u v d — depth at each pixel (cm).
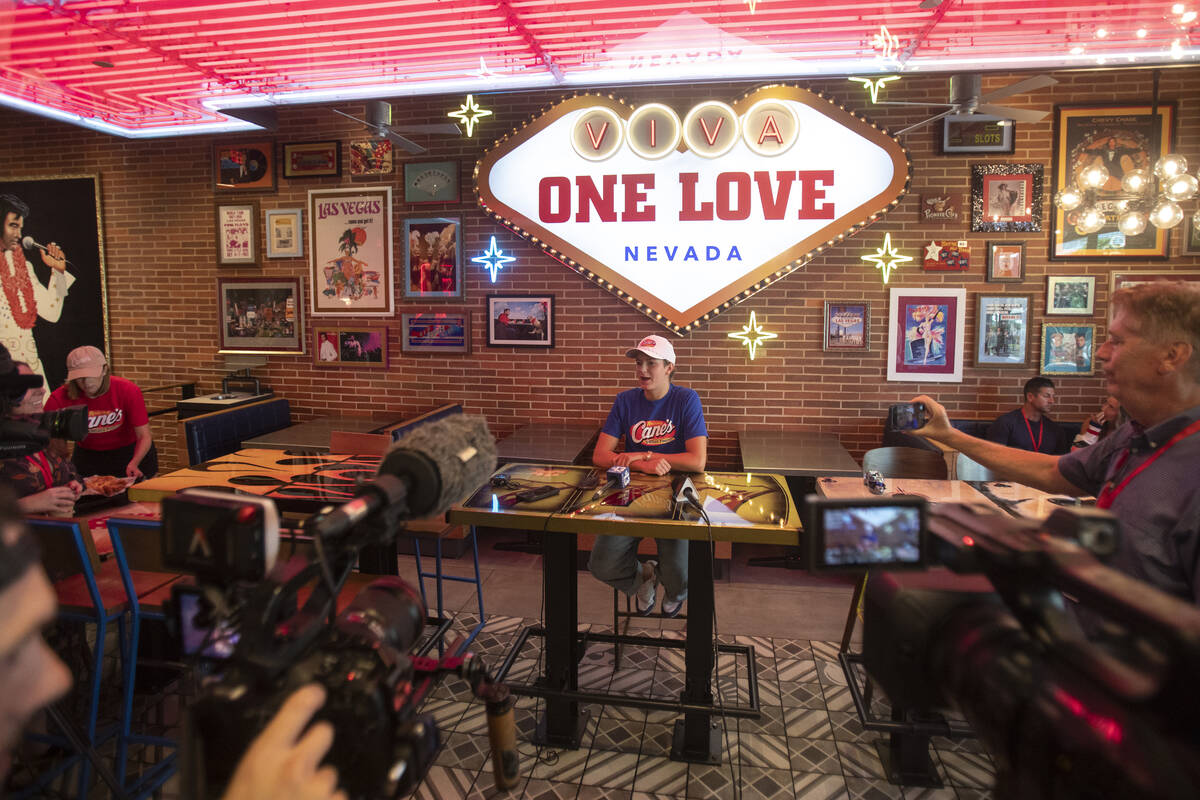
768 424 482
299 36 367
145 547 212
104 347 573
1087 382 447
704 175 465
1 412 186
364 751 50
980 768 232
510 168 485
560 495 247
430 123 498
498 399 512
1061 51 373
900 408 170
